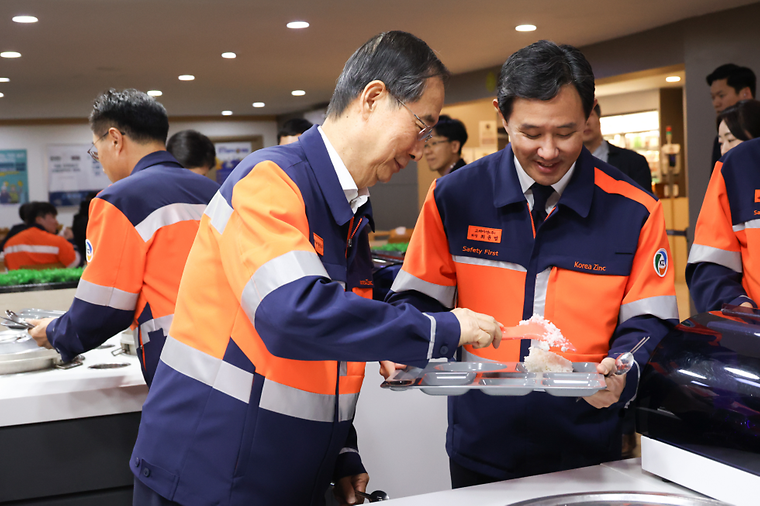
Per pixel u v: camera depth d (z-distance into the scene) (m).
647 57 6.31
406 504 1.00
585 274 1.36
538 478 1.09
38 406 1.79
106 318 1.72
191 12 4.94
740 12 5.42
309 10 5.04
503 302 1.40
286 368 1.08
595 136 3.66
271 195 1.03
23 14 4.80
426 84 1.07
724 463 0.96
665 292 1.32
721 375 0.99
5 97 8.92
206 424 1.09
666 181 9.44
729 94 5.22
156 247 1.75
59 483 1.83
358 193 1.17
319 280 0.95
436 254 1.48
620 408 1.39
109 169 1.96
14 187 11.70
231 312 1.09
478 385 0.98
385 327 0.94
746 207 1.80
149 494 1.16
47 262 5.30
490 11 5.27
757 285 1.79
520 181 1.38
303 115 11.80
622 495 0.97
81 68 7.04
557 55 1.18
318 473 1.17
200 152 3.29
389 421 1.98
